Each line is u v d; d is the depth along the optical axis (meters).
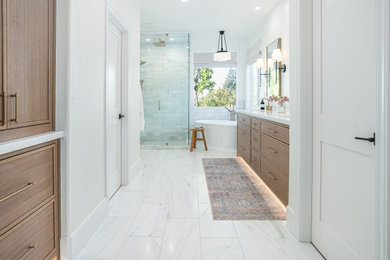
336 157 1.40
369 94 1.11
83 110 1.70
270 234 1.82
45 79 1.34
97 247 1.65
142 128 3.86
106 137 2.14
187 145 5.49
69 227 1.49
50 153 1.36
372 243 1.11
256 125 3.15
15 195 1.06
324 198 1.54
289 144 1.94
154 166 3.89
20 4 1.12
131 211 2.22
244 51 6.00
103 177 2.09
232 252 1.58
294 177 1.79
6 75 1.03
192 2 3.98
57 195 1.44
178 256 1.54
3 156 0.99
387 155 0.99
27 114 1.18
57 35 1.45
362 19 1.15
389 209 0.99
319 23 1.56
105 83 2.13
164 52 5.41
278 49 3.77
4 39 1.01
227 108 5.97
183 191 2.75
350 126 1.25
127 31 2.89
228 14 4.46
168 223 1.99
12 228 1.04
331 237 1.45
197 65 6.03
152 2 3.97
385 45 0.98
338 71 1.36
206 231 1.86
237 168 3.76
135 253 1.57
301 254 1.57
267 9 4.24
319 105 1.58
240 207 2.31
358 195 1.20
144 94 5.48
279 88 3.93
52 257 1.39
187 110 5.46
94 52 1.89
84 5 1.69
